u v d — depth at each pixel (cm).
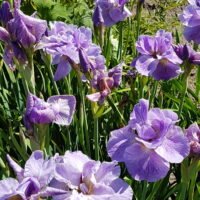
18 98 134
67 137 116
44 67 142
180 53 111
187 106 131
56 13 175
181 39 210
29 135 87
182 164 84
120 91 129
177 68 111
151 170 78
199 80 142
